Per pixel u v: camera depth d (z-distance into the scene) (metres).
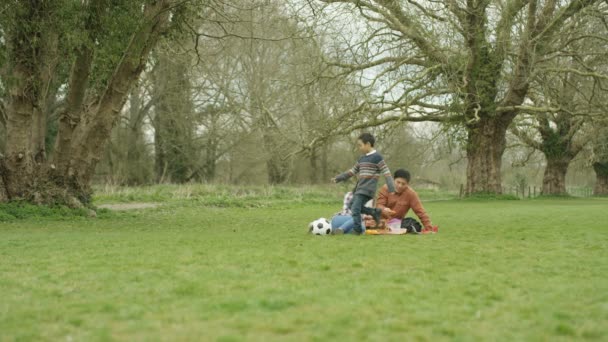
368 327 3.80
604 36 28.38
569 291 4.95
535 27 27.33
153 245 8.56
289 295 4.73
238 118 40.66
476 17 27.08
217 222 15.60
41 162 17.55
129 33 15.57
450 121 28.53
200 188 33.06
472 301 4.56
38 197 16.80
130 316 4.09
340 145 44.22
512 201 29.75
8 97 17.31
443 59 25.95
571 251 7.68
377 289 4.97
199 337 3.56
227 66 39.84
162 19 16.67
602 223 13.66
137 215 18.78
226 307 4.31
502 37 26.97
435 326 3.84
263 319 3.97
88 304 4.48
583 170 50.59
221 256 7.08
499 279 5.52
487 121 30.91
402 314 4.16
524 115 37.22
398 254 7.24
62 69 19.73
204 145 43.28
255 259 6.80
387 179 9.98
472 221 14.68
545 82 28.66
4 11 14.27
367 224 10.48
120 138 41.75
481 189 31.48
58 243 9.04
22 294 4.91
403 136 42.22
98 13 14.97
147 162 43.78
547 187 41.47
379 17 27.66
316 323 3.89
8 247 8.48
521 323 3.93
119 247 8.33
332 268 6.12
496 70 28.72
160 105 43.12
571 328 3.73
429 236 9.84
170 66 39.69
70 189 17.41
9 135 16.58
